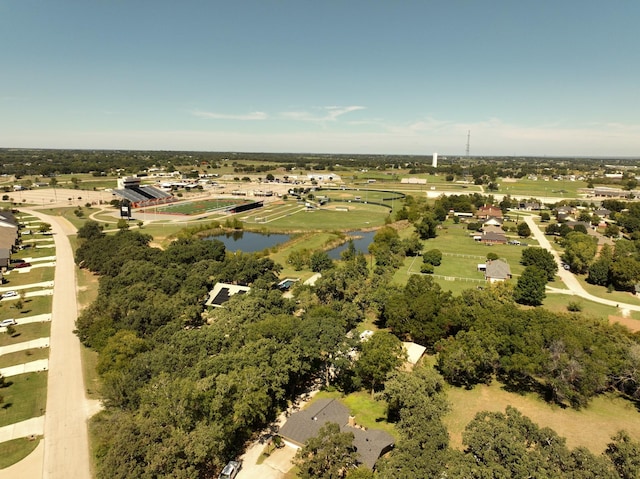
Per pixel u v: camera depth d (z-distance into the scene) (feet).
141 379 193.77
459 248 570.46
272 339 216.33
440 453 144.15
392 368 212.84
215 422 165.68
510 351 229.25
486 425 151.23
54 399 212.84
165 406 164.96
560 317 258.37
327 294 331.57
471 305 302.86
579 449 139.74
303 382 234.38
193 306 295.07
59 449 176.96
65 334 289.12
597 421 201.26
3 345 272.10
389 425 196.03
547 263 445.37
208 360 195.52
